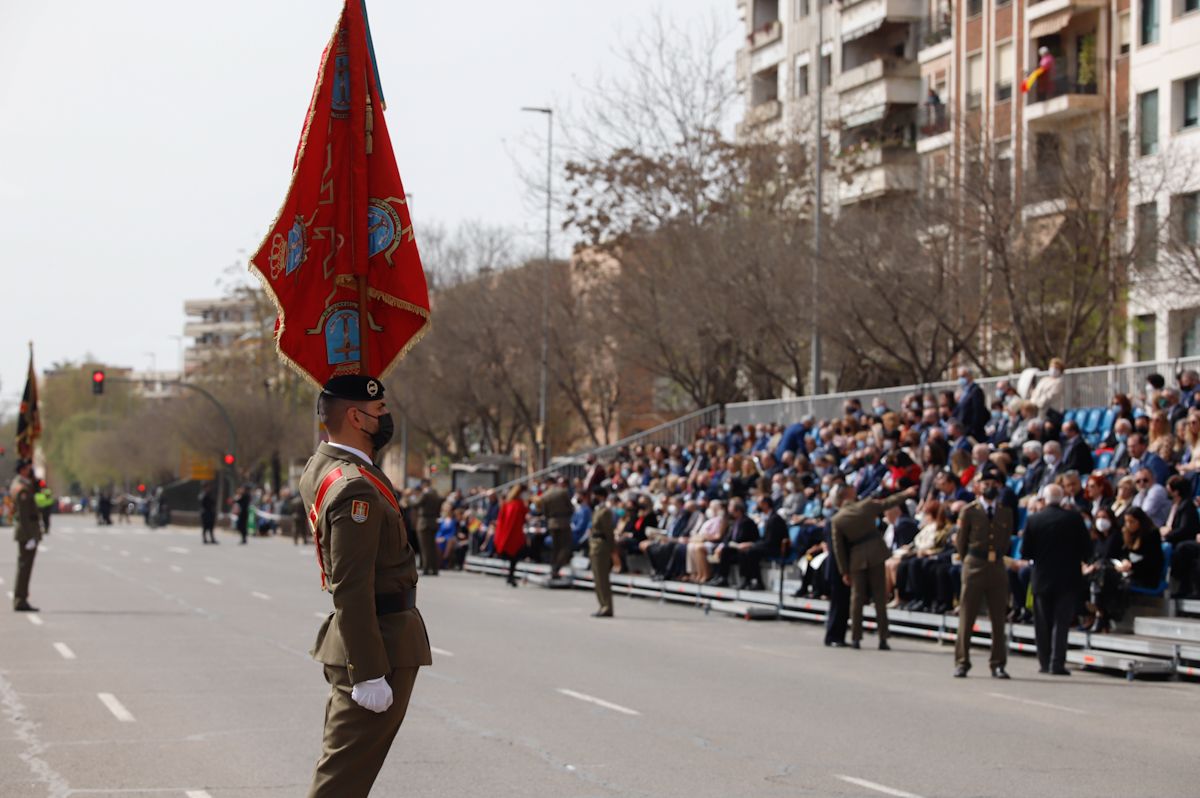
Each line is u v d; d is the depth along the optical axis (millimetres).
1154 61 88250
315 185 16047
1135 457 46312
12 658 39219
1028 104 97500
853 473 59094
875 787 22484
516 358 135875
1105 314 74938
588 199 103875
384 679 13852
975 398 57906
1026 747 26375
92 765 24141
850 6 123000
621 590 68438
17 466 54812
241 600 60375
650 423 136000
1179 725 29312
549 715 29812
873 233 83062
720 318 91250
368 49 16266
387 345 16375
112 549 112438
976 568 37406
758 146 100375
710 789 22281
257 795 21734
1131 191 77688
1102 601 40812
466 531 90750
